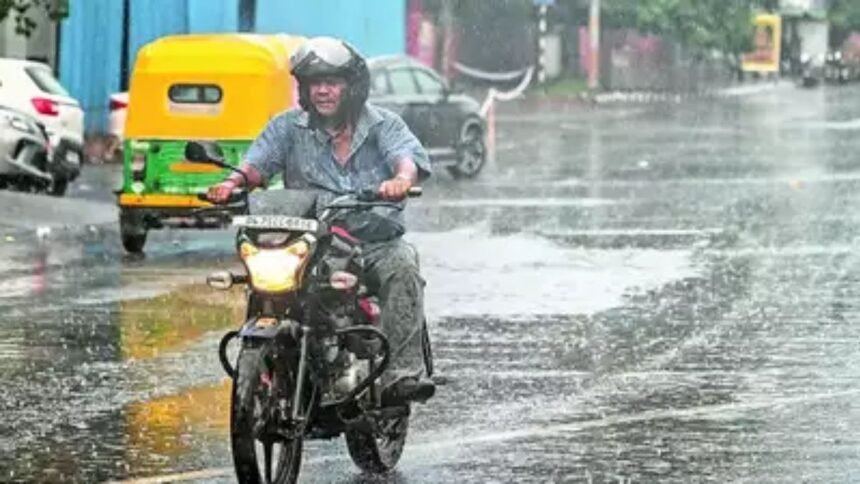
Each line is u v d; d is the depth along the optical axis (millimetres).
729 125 92062
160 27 62031
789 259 36000
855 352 25047
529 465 17891
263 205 15797
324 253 15836
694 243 38812
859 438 19219
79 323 27531
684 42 138875
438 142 56812
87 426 19766
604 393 21922
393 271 16766
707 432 19547
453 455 18406
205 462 17969
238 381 15086
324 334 15938
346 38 63250
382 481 17281
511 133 84938
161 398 21500
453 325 27406
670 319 28109
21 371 23281
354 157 17000
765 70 156250
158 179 37375
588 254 36656
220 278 15695
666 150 72688
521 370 23531
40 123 47906
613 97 120875
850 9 172125
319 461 18312
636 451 18562
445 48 105500
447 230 41469
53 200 45125
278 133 17078
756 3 164500
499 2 114562
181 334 26547
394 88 55969
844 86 152000
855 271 34188
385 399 16641
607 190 53250
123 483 17016
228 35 38625
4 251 37281
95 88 62938
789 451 18516
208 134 37469
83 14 62719
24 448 18578
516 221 43656
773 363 24109
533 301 30000
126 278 33281
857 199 49844
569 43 130750
